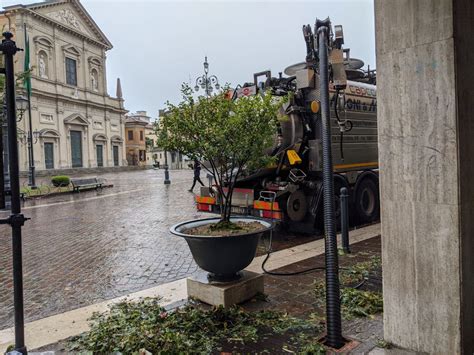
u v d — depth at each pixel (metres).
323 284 4.52
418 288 2.68
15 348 2.79
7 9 36.78
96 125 46.84
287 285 4.56
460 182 2.44
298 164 7.34
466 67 2.46
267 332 3.36
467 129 2.48
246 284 4.00
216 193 7.93
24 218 2.77
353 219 8.62
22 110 17.19
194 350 3.07
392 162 2.75
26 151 36.09
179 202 14.42
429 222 2.58
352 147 8.36
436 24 2.45
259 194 7.45
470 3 2.48
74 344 3.28
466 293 2.51
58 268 5.97
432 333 2.63
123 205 14.16
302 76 7.26
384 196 2.82
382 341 3.01
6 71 2.65
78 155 43.91
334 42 4.41
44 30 39.78
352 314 3.66
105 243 7.75
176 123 3.85
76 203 15.34
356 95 8.48
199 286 4.04
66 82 42.72
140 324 3.54
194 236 3.71
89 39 45.81
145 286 5.00
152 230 9.06
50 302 4.52
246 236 3.76
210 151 3.82
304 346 3.08
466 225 2.49
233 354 3.01
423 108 2.55
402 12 2.61
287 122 7.19
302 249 6.42
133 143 63.47
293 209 7.37
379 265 5.20
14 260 2.76
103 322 3.67
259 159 4.06
